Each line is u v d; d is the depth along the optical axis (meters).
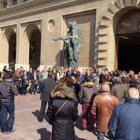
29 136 9.66
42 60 26.06
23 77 20.50
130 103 5.29
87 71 17.23
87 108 10.09
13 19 30.14
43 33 26.06
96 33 21.09
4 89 9.71
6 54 32.22
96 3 21.17
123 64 27.06
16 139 9.30
